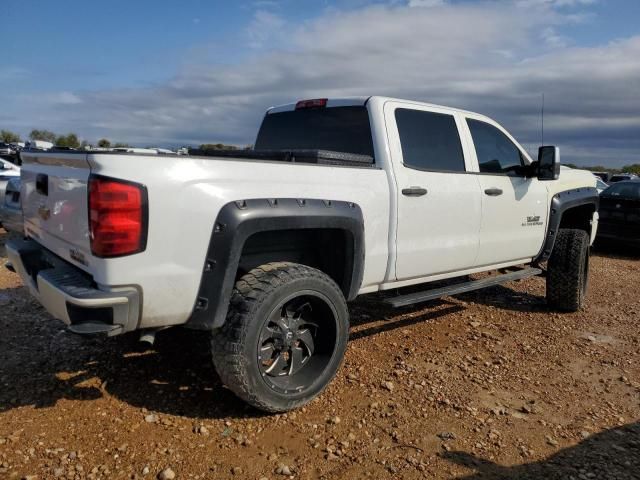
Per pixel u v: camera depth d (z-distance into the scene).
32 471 2.51
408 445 2.89
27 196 3.59
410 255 3.97
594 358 4.35
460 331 4.87
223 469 2.61
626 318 5.59
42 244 3.41
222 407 3.19
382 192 3.69
